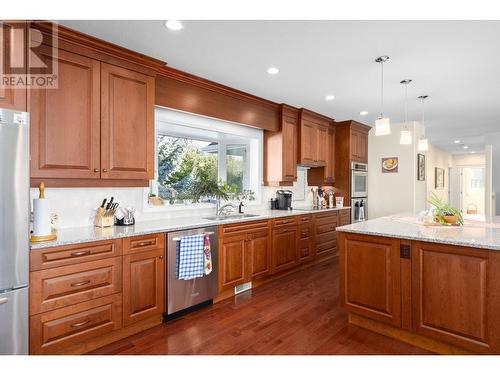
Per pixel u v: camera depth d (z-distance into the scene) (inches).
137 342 88.7
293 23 82.0
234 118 143.4
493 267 72.7
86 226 101.9
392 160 219.3
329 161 203.9
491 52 99.2
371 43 93.6
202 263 108.3
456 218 104.4
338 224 194.5
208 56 103.7
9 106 71.4
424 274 83.4
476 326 75.0
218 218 133.3
